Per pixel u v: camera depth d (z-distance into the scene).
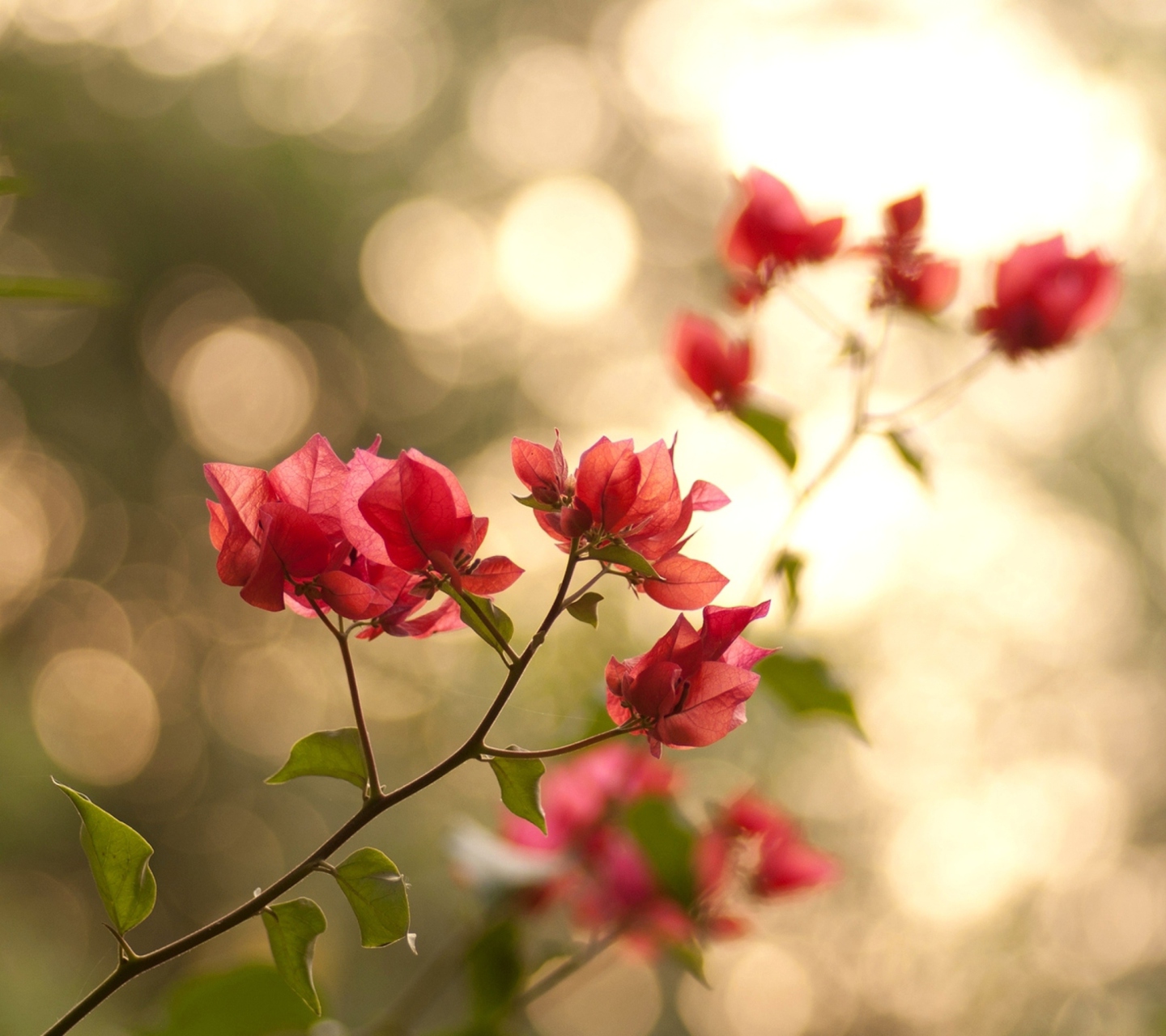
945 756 11.30
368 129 11.59
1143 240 11.71
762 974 9.19
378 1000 7.32
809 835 9.55
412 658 6.92
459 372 11.87
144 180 10.34
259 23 11.15
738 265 2.43
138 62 10.51
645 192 12.91
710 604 1.21
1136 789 12.45
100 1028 5.46
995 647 12.12
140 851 1.07
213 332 11.09
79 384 10.62
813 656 2.29
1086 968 9.72
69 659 10.41
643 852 2.17
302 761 1.15
